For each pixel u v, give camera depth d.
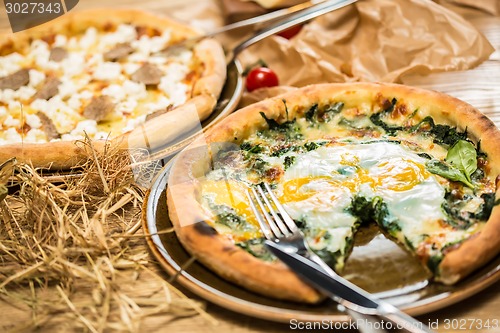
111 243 0.60
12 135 0.72
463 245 0.55
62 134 0.73
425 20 0.79
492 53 0.77
